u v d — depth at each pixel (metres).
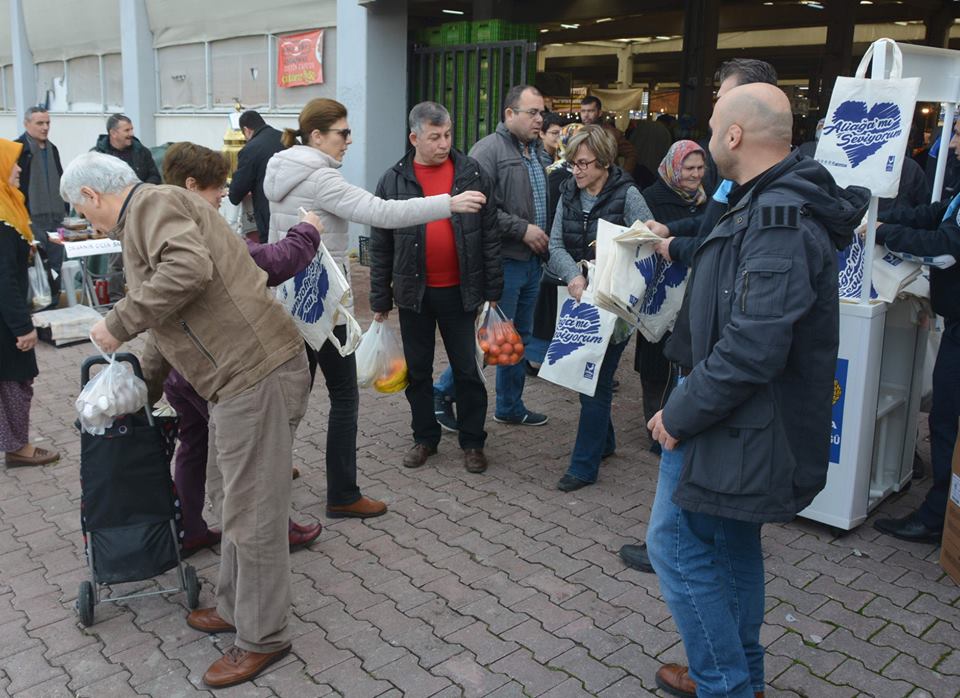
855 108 3.56
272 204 3.78
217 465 3.01
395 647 3.13
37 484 4.56
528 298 5.40
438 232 4.33
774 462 2.29
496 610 3.37
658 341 4.14
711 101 12.31
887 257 3.80
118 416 3.13
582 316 4.18
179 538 3.29
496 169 5.09
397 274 4.41
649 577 3.61
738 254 2.32
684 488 2.37
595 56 21.64
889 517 4.08
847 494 3.83
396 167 4.36
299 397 2.93
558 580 3.59
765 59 17.30
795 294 2.19
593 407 4.36
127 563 3.19
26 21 16.75
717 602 2.49
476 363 4.57
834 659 3.04
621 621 3.29
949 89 4.09
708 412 2.25
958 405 3.72
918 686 2.90
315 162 3.69
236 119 9.36
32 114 8.69
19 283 4.55
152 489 3.19
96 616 3.35
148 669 3.03
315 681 2.94
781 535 3.95
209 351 2.76
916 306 4.05
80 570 3.70
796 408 2.34
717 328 2.37
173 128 13.04
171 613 3.38
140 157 8.62
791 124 2.40
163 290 2.56
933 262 3.60
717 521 2.51
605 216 4.25
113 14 13.91
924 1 13.94
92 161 2.76
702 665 2.52
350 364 3.95
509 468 4.73
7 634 3.23
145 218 2.64
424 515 4.17
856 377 3.71
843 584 3.53
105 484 3.15
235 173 6.84
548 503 4.30
